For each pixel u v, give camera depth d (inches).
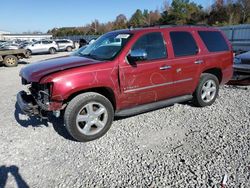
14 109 234.4
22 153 152.2
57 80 148.6
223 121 192.9
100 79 159.8
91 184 122.3
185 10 2079.2
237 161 137.0
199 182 120.9
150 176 126.9
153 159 142.2
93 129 167.5
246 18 1723.7
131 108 183.0
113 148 155.7
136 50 168.6
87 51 199.5
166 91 193.5
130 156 146.0
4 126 193.2
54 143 163.9
